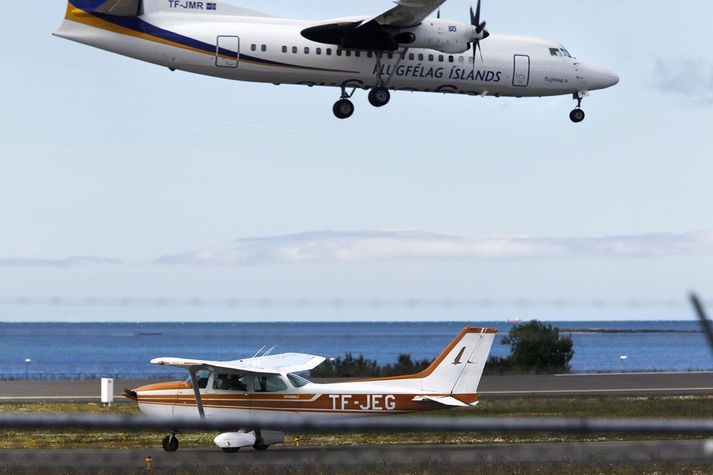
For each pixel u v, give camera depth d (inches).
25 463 2842.0
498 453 3085.6
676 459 2819.9
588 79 6309.1
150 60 5413.4
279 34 5531.5
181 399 3319.4
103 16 5349.4
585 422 765.3
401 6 5344.5
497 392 5782.5
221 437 3213.6
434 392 3366.1
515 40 6181.1
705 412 4571.9
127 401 5078.7
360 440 3580.2
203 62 5438.0
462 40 5689.0
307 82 5698.8
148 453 3216.0
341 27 5506.9
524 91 6225.4
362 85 5812.0
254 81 5649.6
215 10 5556.1
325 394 3326.8
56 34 5324.8
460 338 3371.1
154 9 5452.8
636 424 760.3
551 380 6678.2
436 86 6003.9
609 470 2667.3
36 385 6072.8
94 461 2938.0
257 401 3292.3
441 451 3181.6
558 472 2647.6
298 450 3297.2
